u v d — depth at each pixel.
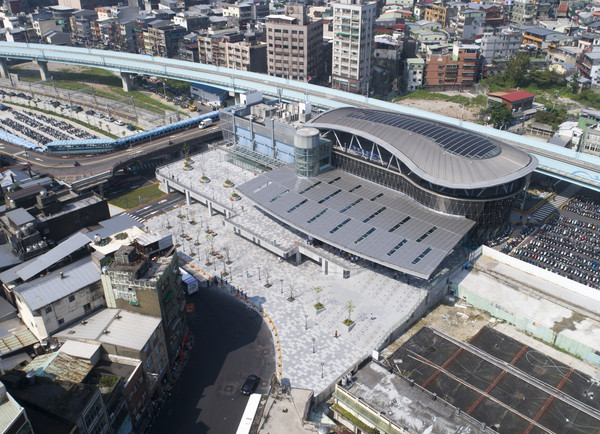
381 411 92.50
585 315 122.75
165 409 103.38
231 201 170.88
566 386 103.75
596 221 170.25
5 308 112.44
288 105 194.88
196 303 132.38
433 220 142.50
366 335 120.00
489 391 100.25
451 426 89.81
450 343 113.81
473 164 141.25
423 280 134.75
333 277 140.50
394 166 156.50
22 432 73.12
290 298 132.25
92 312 108.56
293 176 166.38
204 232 163.12
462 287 133.25
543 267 144.75
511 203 151.00
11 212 124.12
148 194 191.00
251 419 95.19
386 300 130.38
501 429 91.38
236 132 198.88
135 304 106.06
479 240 151.00
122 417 92.06
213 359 115.25
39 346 101.44
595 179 168.75
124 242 116.81
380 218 144.00
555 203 182.25
